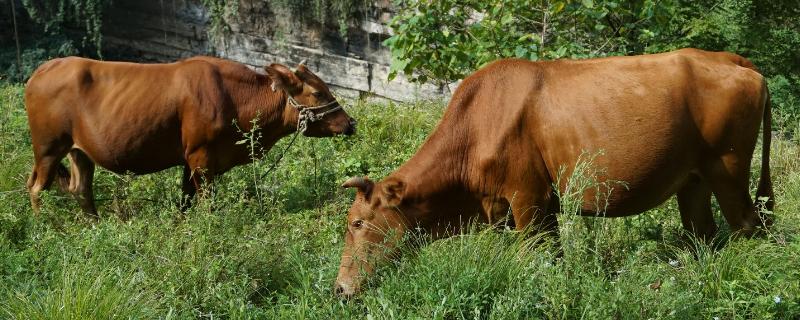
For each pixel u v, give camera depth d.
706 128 6.13
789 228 6.91
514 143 6.23
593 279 5.50
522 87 6.25
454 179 6.35
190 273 6.05
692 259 6.29
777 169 9.07
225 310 5.83
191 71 8.43
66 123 8.42
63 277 5.69
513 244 6.01
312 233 7.52
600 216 6.43
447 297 5.36
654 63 6.20
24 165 9.47
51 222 7.70
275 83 8.60
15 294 5.79
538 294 5.38
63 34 20.03
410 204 6.25
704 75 6.14
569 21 10.15
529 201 6.32
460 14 10.36
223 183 8.98
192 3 19.91
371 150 10.63
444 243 6.22
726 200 6.30
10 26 20.41
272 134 8.82
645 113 6.07
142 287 5.88
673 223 7.35
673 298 5.49
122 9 20.31
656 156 6.11
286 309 5.94
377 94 18.58
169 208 7.74
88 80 8.44
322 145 10.72
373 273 6.02
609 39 10.05
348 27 18.75
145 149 8.43
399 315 5.37
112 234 6.90
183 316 5.64
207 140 8.38
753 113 6.14
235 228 6.88
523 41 9.66
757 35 13.25
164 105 8.34
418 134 11.53
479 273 5.59
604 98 6.13
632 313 5.27
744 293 5.82
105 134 8.34
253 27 19.53
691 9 11.98
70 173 8.91
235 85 8.55
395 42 9.83
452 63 9.73
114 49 20.67
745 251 6.11
